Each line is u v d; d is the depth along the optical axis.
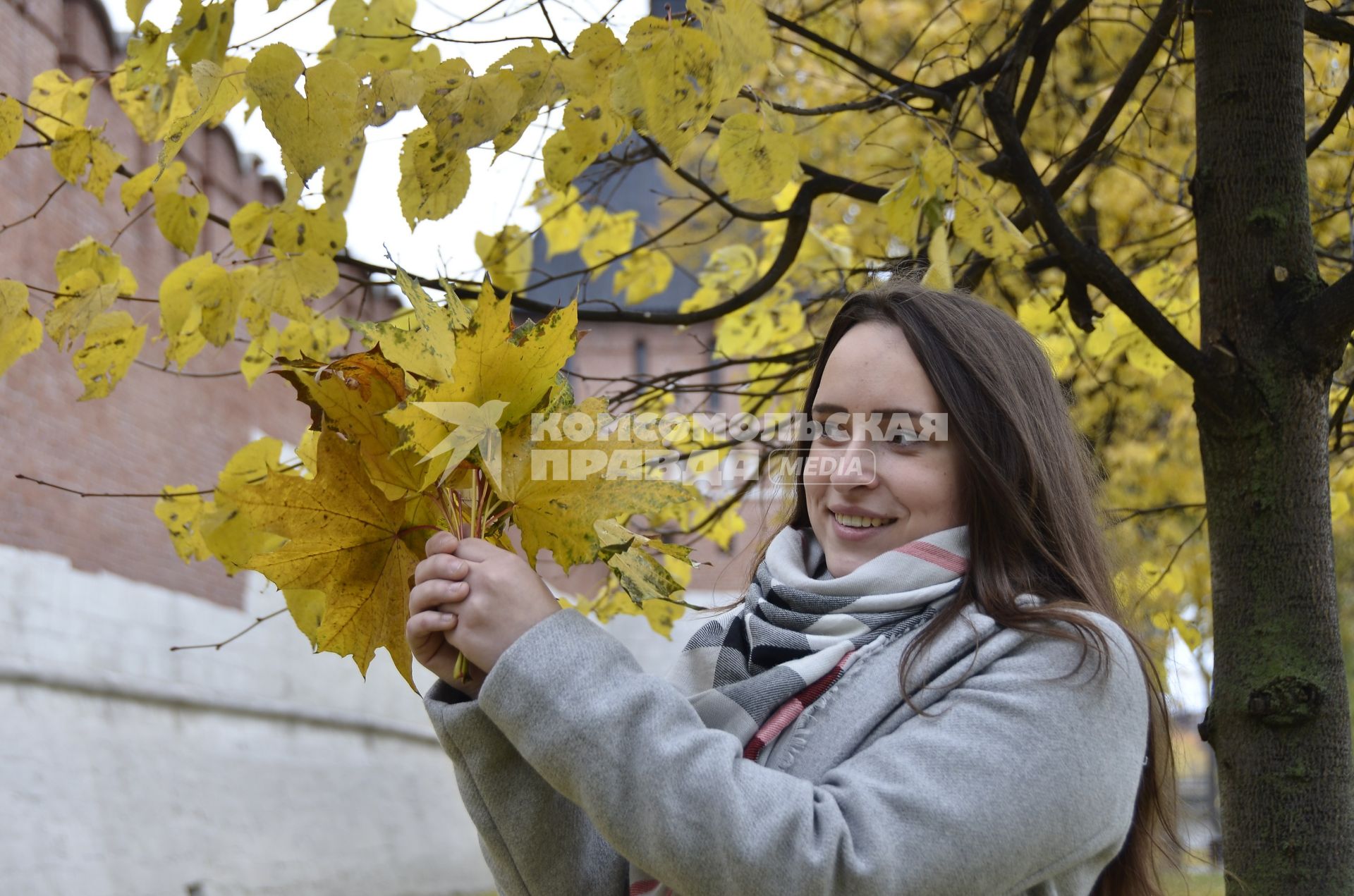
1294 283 2.10
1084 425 4.40
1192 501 4.86
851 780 1.14
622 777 1.06
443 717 1.20
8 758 6.18
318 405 1.21
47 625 6.77
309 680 9.85
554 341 1.13
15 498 6.64
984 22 4.04
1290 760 2.02
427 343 1.17
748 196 1.78
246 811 8.34
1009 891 1.13
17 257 6.55
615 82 1.55
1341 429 3.04
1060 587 1.37
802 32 2.75
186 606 8.19
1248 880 2.03
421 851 10.96
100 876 6.59
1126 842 1.49
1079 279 2.61
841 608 1.35
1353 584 7.96
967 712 1.17
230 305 2.19
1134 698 1.24
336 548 1.21
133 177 2.20
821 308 3.37
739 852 1.03
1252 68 2.14
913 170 2.22
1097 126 2.81
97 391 2.27
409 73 1.54
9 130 2.09
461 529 1.22
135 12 1.72
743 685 1.29
